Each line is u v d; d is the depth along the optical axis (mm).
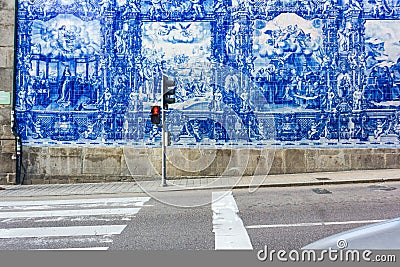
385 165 14711
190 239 6594
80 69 14703
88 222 8031
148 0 14797
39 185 14094
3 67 14578
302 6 14812
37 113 14641
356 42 14773
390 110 14695
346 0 14805
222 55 14750
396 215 8055
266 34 14789
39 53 14695
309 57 14758
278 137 14711
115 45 14766
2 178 14312
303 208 8961
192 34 14773
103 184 13953
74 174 14547
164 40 14781
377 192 10930
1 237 6988
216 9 14805
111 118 14664
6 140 14367
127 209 9312
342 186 12312
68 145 14602
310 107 14719
